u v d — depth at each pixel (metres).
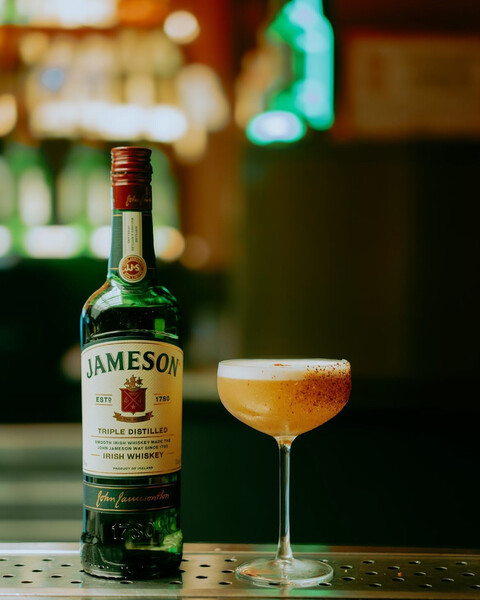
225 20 3.70
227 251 3.69
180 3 3.68
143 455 1.05
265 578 1.02
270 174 3.68
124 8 3.66
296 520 1.97
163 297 1.11
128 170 1.08
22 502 2.31
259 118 3.70
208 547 1.17
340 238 3.67
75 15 3.65
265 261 3.68
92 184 3.70
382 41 3.61
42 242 3.69
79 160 3.70
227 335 3.69
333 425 3.09
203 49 3.71
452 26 3.61
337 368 1.08
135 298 1.10
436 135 3.63
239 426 2.86
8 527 2.17
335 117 3.65
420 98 3.61
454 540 1.90
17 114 3.68
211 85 3.71
